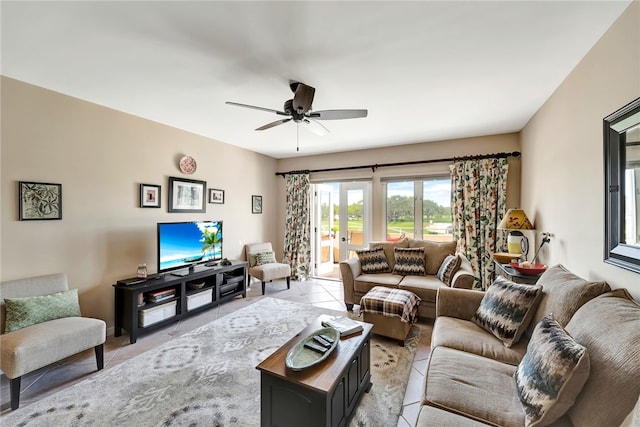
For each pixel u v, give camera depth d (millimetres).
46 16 1606
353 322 2109
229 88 2562
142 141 3355
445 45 1907
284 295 4355
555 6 1544
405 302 2703
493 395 1301
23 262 2412
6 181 2330
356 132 3953
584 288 1493
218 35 1799
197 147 4066
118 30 1746
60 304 2314
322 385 1389
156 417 1729
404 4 1525
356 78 2369
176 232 3459
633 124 1479
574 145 2205
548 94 2699
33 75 2318
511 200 3980
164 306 3061
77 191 2771
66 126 2691
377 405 1842
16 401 1802
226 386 2037
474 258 4031
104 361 2396
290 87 2520
